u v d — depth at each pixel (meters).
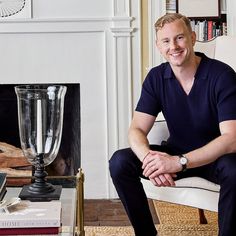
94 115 3.25
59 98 1.78
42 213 1.43
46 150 1.79
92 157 3.28
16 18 3.15
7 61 3.20
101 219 2.83
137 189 2.15
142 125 2.21
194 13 3.34
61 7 3.17
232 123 1.99
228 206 1.91
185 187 2.08
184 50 2.06
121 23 3.18
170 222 2.70
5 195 1.76
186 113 2.14
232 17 3.29
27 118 1.76
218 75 2.07
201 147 2.06
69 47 3.20
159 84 2.18
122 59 3.21
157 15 3.22
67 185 1.90
